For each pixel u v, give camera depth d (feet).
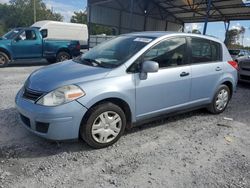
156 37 14.49
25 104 11.85
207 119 17.76
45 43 42.52
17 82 26.76
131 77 13.05
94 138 12.29
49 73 12.98
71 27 63.46
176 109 15.55
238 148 13.66
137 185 10.01
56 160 11.43
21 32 40.32
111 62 13.57
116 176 10.50
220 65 17.88
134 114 13.53
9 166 10.77
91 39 80.38
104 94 12.05
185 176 10.78
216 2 70.59
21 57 40.45
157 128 15.61
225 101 19.04
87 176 10.40
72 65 14.01
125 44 14.84
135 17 89.66
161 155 12.37
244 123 17.49
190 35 16.08
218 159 12.35
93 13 79.46
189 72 15.65
